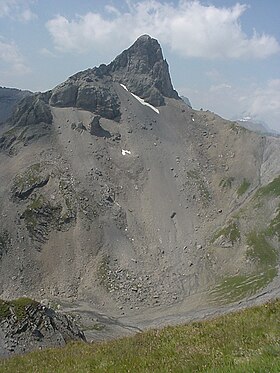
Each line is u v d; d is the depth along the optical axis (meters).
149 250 178.38
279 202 189.38
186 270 166.12
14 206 182.38
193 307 141.38
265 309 19.75
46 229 176.25
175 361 13.64
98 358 16.94
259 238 173.00
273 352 11.77
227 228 181.50
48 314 59.31
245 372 10.27
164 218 195.25
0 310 56.41
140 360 15.01
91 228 179.00
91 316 135.50
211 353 13.68
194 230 189.75
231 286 151.50
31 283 156.88
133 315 141.00
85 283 158.25
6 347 51.88
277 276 151.38
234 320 19.06
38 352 22.02
